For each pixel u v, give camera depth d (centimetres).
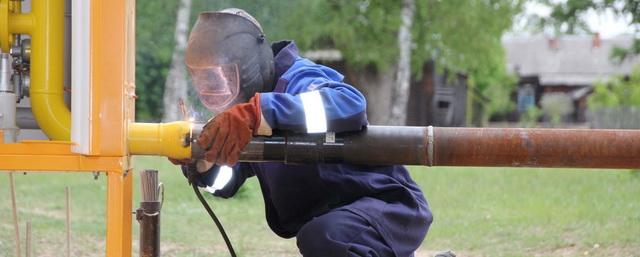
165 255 985
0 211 1291
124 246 521
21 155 488
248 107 471
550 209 1405
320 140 491
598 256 996
